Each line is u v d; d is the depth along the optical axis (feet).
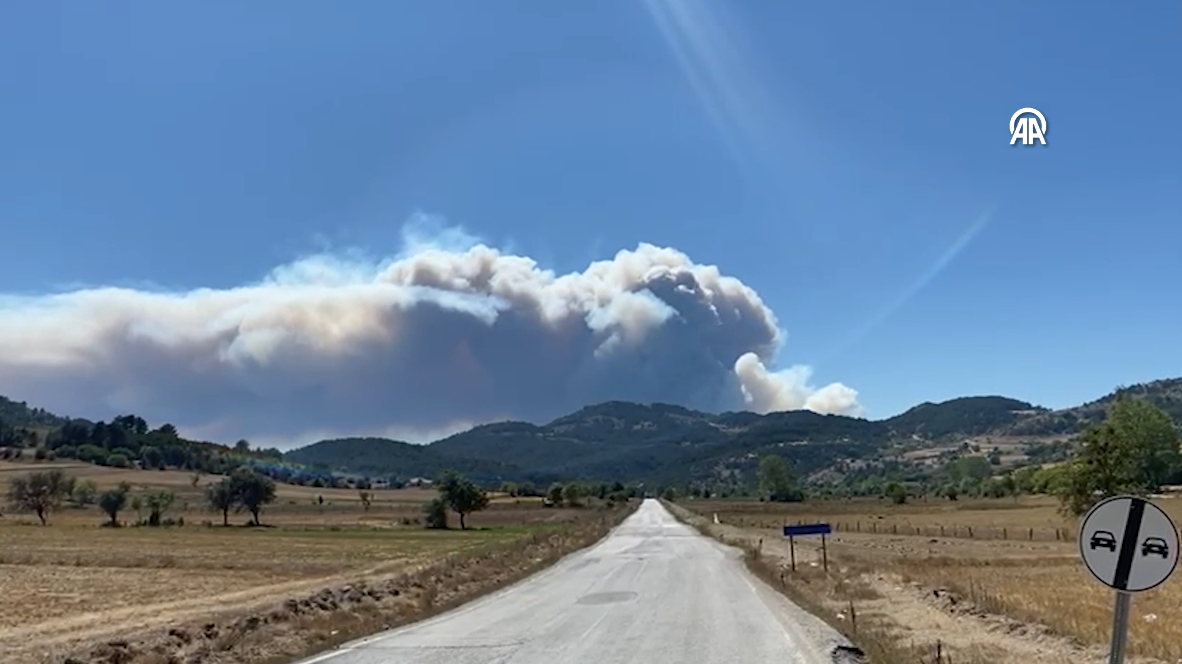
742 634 70.23
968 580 119.85
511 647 64.59
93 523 415.03
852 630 69.00
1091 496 195.21
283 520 470.39
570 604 98.37
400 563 198.18
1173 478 301.22
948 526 307.99
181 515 471.21
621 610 90.74
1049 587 111.65
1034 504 458.50
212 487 443.32
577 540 234.99
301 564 199.82
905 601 97.45
